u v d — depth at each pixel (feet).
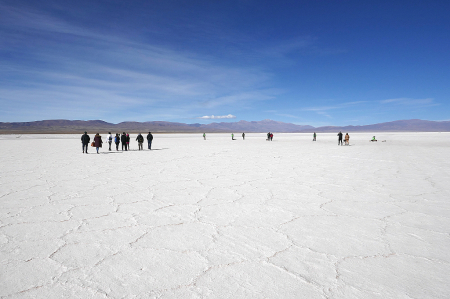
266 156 49.65
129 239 11.30
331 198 18.11
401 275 8.39
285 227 12.66
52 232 12.09
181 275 8.48
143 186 22.36
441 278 8.20
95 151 63.52
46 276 8.46
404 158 44.21
